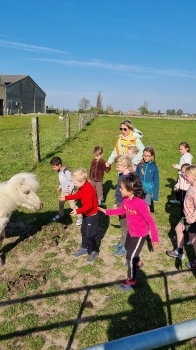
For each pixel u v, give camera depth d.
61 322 3.58
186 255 5.22
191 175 4.32
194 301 3.98
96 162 7.28
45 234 5.76
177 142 20.27
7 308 3.80
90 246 4.84
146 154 5.61
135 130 6.35
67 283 4.30
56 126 29.88
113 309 3.80
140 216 3.94
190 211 4.45
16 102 61.91
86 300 3.96
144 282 4.37
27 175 4.58
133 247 4.05
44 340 3.33
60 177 6.14
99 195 7.45
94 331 3.45
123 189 3.91
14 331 3.44
